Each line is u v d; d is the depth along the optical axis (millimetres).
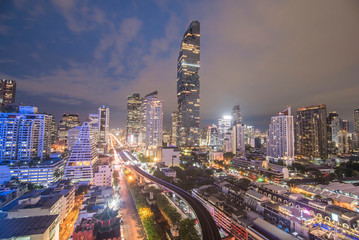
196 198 184250
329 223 137500
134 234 139750
